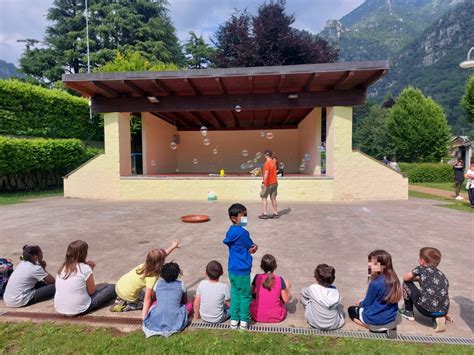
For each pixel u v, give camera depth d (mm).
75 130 12898
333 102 8336
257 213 6723
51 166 10992
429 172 17344
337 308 2307
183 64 27031
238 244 2393
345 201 8352
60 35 25016
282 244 4422
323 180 8430
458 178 8992
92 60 22469
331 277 2342
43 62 23922
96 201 8586
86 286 2570
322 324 2270
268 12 18219
